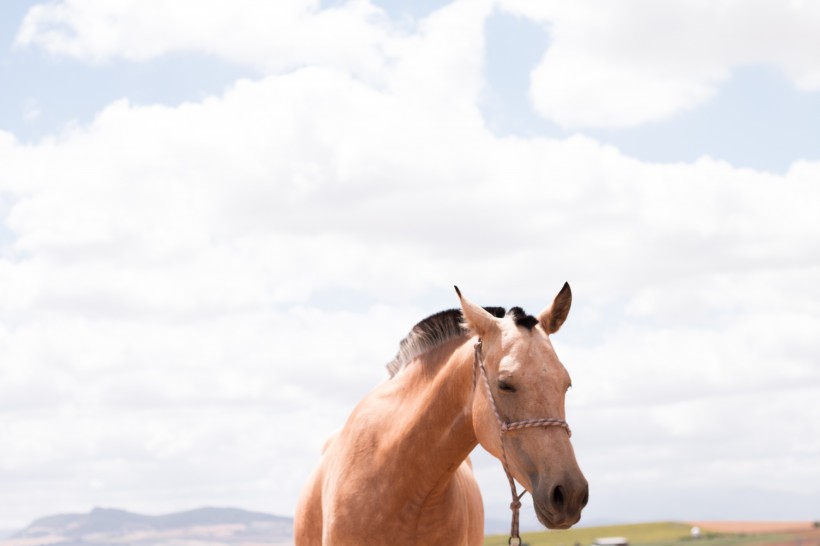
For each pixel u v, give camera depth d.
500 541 105.50
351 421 7.28
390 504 6.76
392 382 7.24
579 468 5.71
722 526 137.00
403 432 6.77
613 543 110.50
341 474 7.02
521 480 5.93
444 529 6.93
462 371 6.51
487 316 6.32
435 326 7.11
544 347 6.04
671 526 146.62
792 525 121.25
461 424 6.56
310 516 7.77
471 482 8.02
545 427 5.79
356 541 6.82
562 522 5.57
